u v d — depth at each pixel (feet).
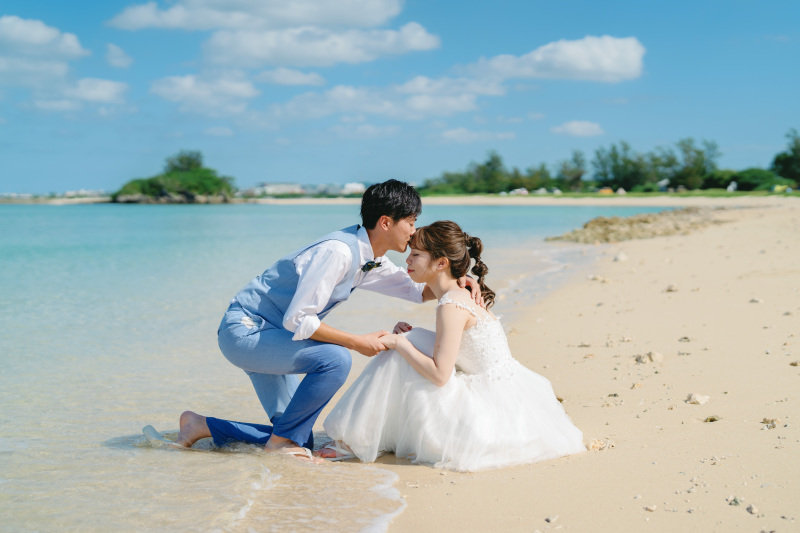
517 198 253.24
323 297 10.33
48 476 9.41
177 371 16.26
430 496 8.60
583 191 303.48
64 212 177.78
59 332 21.06
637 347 16.76
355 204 267.39
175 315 24.23
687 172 264.11
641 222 76.95
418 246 10.88
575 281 31.27
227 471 9.67
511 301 26.18
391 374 10.45
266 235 75.46
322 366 10.44
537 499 8.18
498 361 10.52
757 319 18.80
